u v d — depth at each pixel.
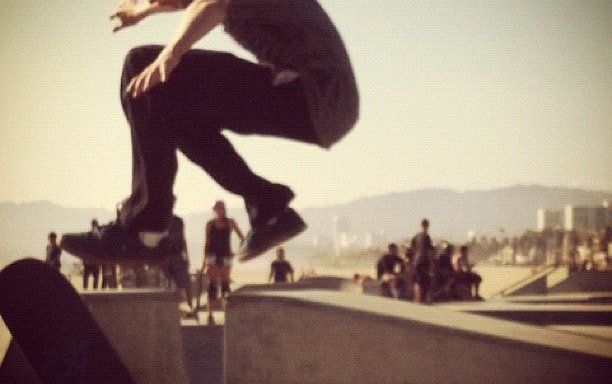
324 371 3.92
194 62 3.43
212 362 6.60
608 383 3.54
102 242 3.57
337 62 3.39
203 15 3.29
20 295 4.01
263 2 3.31
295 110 3.39
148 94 3.44
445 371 3.76
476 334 3.72
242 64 3.44
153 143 3.50
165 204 3.57
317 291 4.40
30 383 4.52
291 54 3.35
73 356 3.97
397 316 3.84
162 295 4.39
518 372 3.66
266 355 4.00
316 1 3.42
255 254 3.61
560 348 3.60
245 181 3.58
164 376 4.38
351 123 3.52
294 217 3.62
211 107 3.44
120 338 4.34
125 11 3.78
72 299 4.05
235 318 4.04
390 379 3.83
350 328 3.89
